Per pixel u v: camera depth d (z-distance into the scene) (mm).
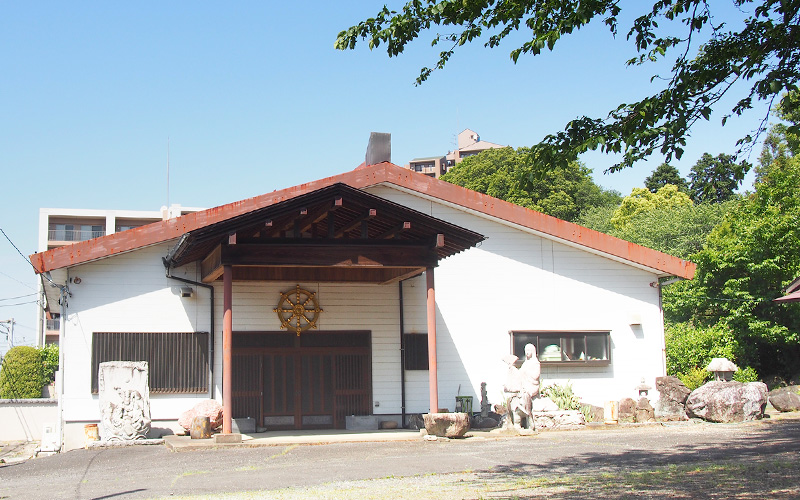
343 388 19141
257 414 18531
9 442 26484
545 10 8164
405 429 18781
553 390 19734
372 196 15703
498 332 20141
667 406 19516
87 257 17375
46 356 45438
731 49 7895
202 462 12953
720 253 29828
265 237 15656
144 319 17906
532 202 53000
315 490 9469
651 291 21109
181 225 18000
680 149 8266
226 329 15430
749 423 17703
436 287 20047
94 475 11906
